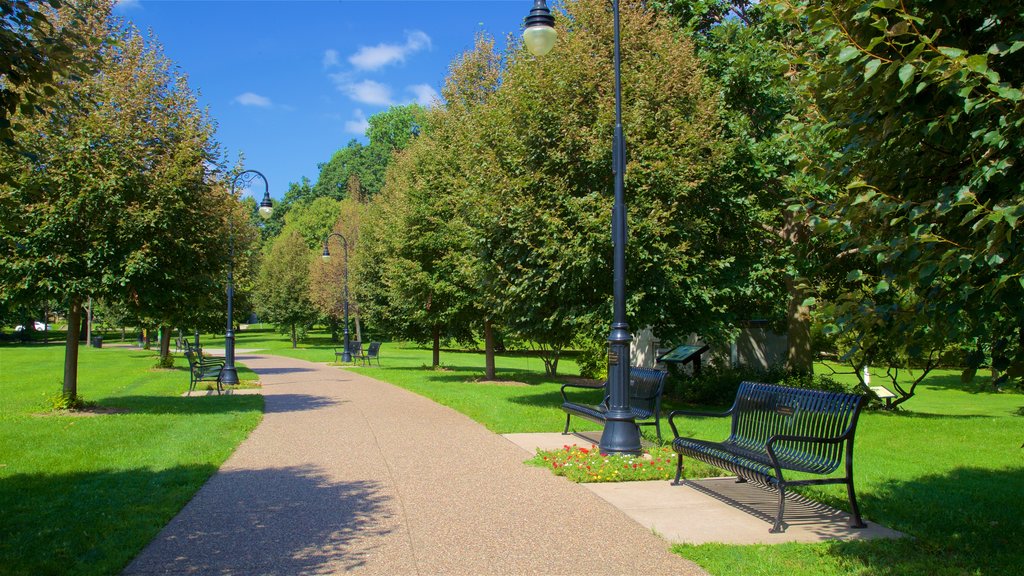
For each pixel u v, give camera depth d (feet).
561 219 39.78
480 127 53.47
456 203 64.23
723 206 43.29
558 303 43.68
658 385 31.42
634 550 16.84
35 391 58.85
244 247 105.60
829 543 17.10
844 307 14.20
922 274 11.98
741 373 53.88
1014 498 21.54
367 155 251.60
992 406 66.49
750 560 15.80
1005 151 12.05
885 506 20.47
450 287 70.03
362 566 15.81
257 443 32.40
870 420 40.32
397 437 33.86
